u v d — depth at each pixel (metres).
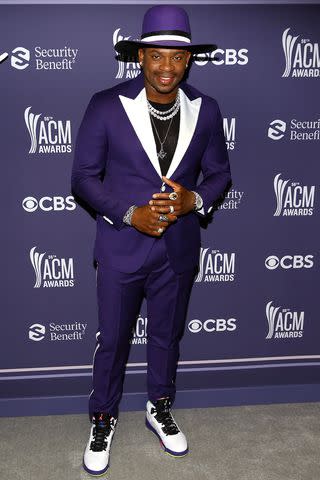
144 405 2.48
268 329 2.46
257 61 2.13
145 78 1.80
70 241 2.27
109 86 2.09
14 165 2.16
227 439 2.27
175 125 1.86
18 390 2.43
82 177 1.89
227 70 2.12
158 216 1.78
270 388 2.50
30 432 2.31
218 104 2.13
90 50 2.05
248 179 2.26
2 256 2.26
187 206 1.84
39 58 2.05
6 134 2.12
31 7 2.00
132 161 1.84
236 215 2.30
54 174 2.18
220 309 2.42
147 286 2.07
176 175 1.87
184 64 1.76
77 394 2.46
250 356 2.49
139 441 2.26
